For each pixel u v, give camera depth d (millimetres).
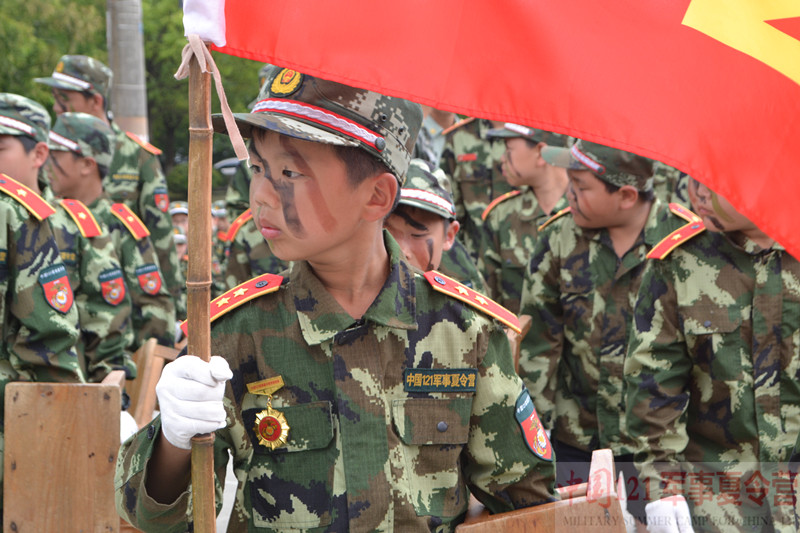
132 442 2367
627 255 5168
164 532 2354
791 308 4164
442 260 5629
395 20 2270
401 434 2471
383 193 2396
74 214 5980
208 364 2121
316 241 2338
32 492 4133
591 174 5004
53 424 4121
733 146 2365
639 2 2350
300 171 2291
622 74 2338
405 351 2518
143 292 7383
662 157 2338
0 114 5047
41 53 19688
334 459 2414
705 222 4188
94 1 21547
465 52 2307
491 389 2596
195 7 2051
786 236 2402
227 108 2078
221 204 18266
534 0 2318
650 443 4285
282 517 2414
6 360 4617
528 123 2326
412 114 2473
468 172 8758
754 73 2379
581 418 5414
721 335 4238
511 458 2650
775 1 2381
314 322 2449
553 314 5434
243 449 2455
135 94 13898
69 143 7094
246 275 7973
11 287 4551
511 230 7582
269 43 2242
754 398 4230
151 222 8930
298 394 2441
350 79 2252
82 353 5949
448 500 2543
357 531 2381
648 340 4324
